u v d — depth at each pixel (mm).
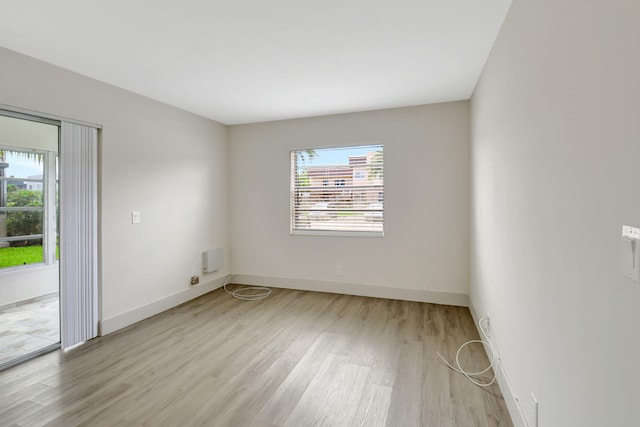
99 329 2963
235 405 1954
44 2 1795
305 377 2266
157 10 1893
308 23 2053
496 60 2254
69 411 1891
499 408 1924
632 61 782
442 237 3797
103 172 2984
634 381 787
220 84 3094
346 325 3203
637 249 759
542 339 1409
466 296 3719
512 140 1866
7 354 2549
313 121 4305
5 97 2316
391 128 3947
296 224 4523
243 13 1935
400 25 2086
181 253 3902
